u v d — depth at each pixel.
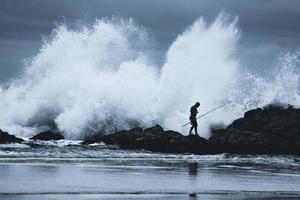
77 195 19.38
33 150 35.28
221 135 43.03
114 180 23.44
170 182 23.36
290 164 35.19
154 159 35.28
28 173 24.48
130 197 19.38
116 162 31.89
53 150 36.22
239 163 34.72
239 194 20.72
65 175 24.44
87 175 24.77
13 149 35.03
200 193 20.67
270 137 43.03
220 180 24.69
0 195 18.69
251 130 45.22
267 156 40.72
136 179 23.98
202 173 27.39
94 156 34.88
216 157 38.72
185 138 41.75
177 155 38.69
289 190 22.17
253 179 25.55
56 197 18.83
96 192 20.09
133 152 38.72
